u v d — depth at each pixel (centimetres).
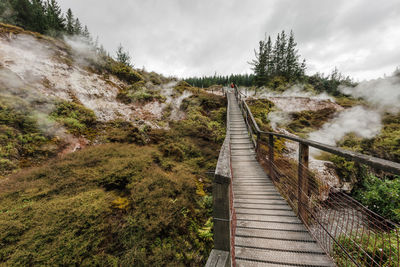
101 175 412
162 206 369
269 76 2556
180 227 357
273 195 344
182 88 1371
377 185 641
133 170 455
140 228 321
